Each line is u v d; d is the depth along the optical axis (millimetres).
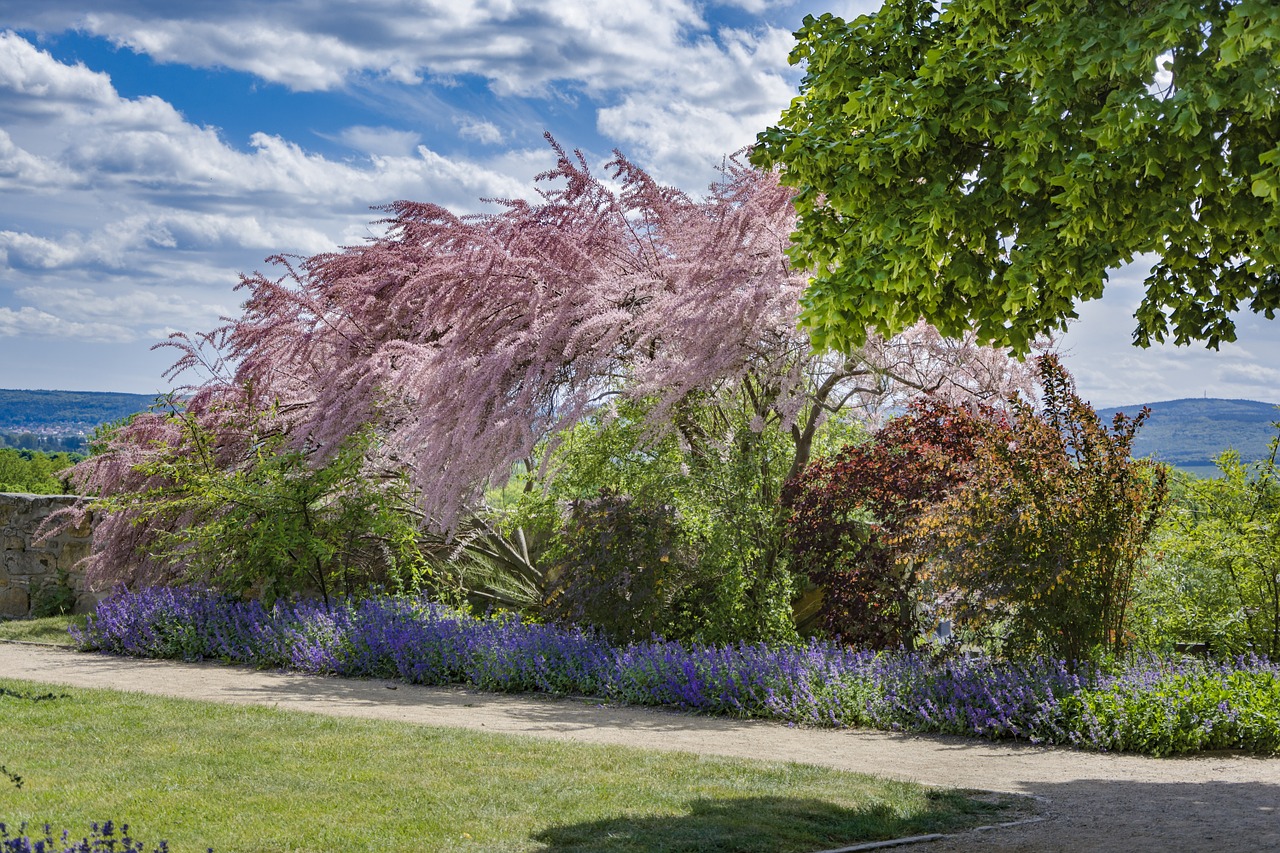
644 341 11898
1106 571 9094
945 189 5738
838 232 6508
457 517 12445
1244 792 6113
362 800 5309
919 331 11938
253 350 14062
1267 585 10594
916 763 6969
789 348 11453
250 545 12047
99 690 8438
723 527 10922
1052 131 5211
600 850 4594
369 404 12898
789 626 10773
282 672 10398
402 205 14539
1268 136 5359
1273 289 6508
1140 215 5453
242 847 4508
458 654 10180
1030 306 6141
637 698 9156
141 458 13453
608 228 13117
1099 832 5156
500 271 12477
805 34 6594
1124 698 7770
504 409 11703
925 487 10594
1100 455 9195
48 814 4836
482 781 5770
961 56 5699
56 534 14781
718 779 6035
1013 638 9211
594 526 11062
